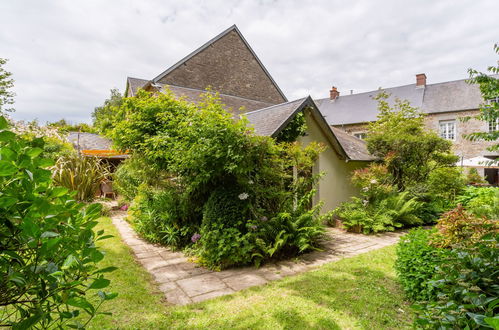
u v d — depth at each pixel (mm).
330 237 7098
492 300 1862
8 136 1238
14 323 1241
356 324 3006
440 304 2221
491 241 2570
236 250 5113
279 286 4078
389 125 15359
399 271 3873
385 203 8375
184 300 3725
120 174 11031
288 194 6242
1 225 1229
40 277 1258
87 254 1372
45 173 1328
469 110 19750
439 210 9258
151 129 7582
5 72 14891
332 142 9234
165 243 6539
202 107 7289
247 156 5426
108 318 3125
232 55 15070
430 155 11102
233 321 3121
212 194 5957
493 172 20406
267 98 16344
